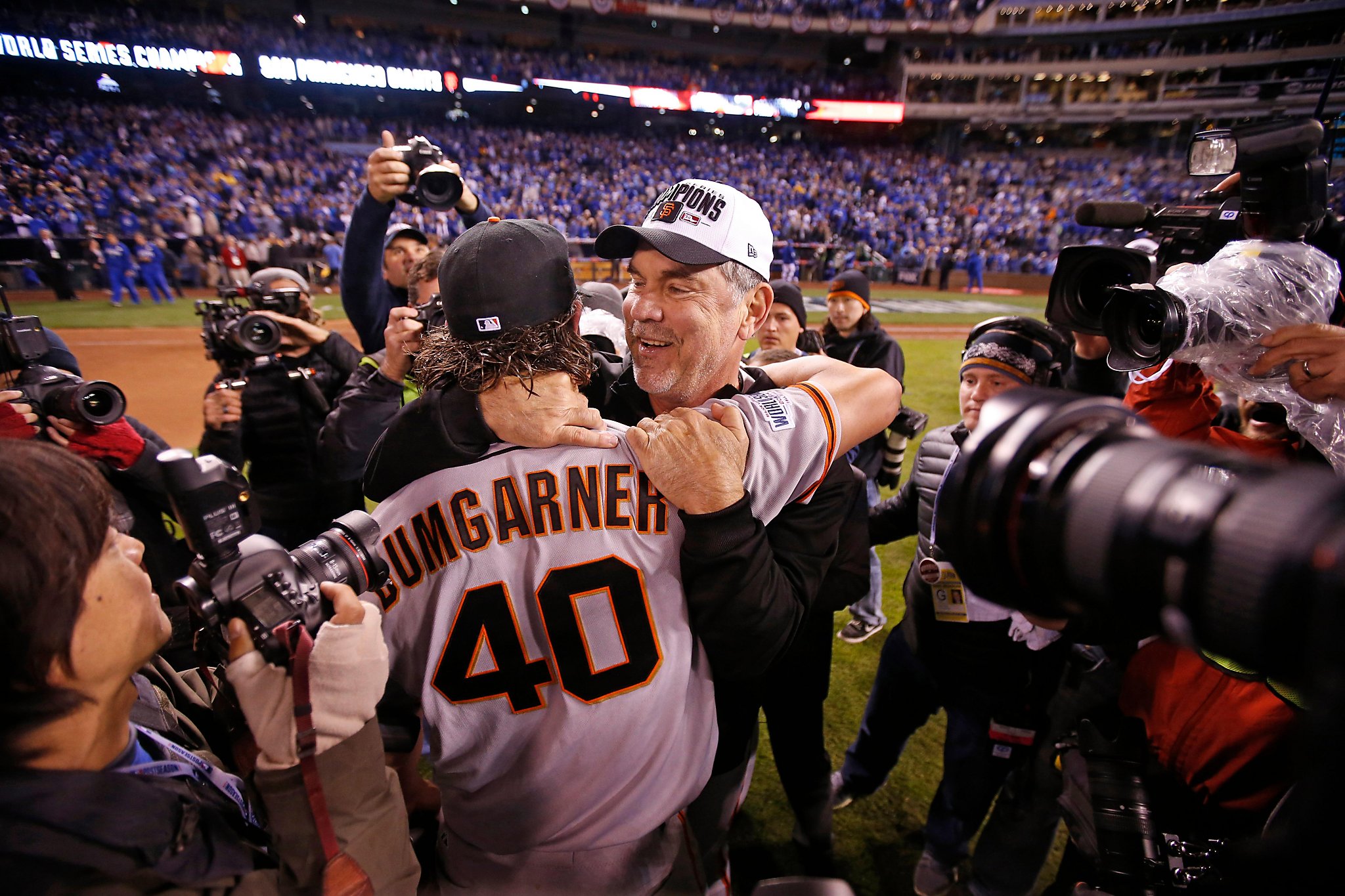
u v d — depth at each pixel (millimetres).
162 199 19109
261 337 2467
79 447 1885
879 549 4840
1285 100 26016
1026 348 1975
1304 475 448
